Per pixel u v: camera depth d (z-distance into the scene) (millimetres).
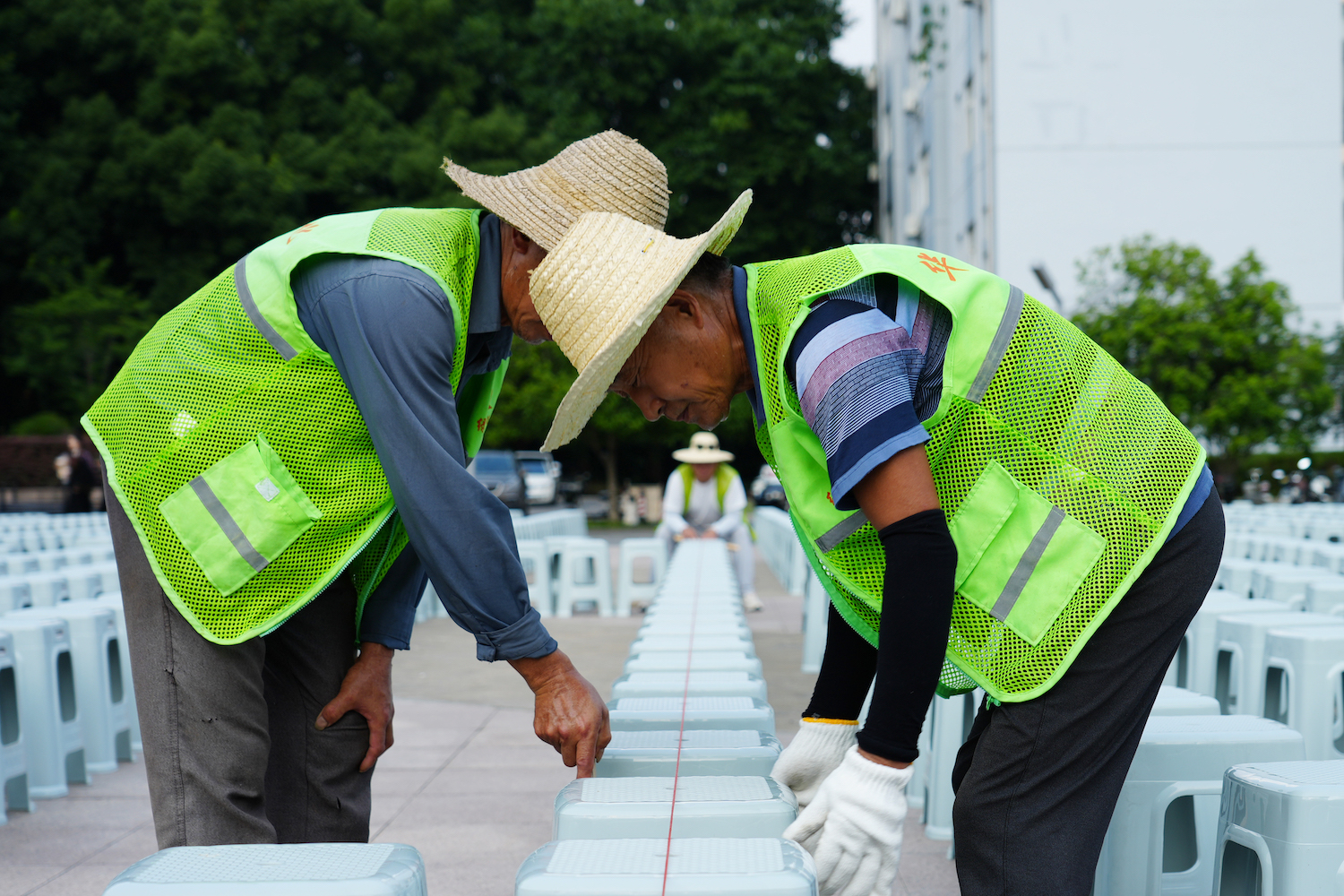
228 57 25828
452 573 1844
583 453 37781
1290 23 19688
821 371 1609
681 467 9609
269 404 1930
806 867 1396
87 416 2033
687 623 3689
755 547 18172
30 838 3494
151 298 26016
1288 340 16891
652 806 1644
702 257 1861
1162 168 19844
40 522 10562
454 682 6266
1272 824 1717
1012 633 1714
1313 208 19781
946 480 1740
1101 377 1773
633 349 1745
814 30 28406
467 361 2125
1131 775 2203
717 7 28047
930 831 3471
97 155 26516
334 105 26750
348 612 2328
